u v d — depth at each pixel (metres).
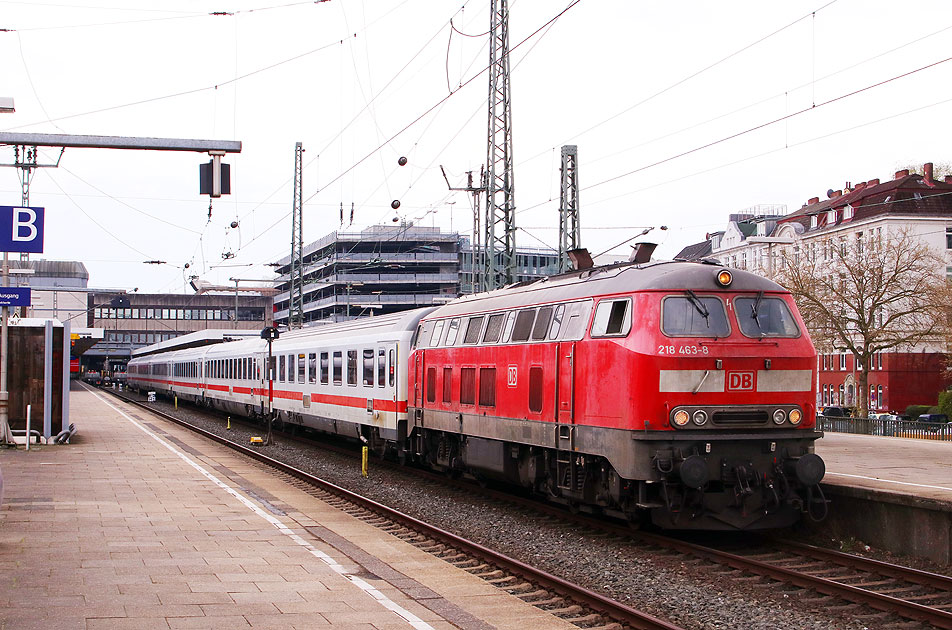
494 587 10.60
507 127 27.78
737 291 13.91
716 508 13.44
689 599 10.70
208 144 20.91
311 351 31.52
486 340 18.36
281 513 15.48
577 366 14.77
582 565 12.58
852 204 67.06
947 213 63.69
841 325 49.38
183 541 12.60
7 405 25.66
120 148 20.66
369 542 13.30
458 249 98.00
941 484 15.45
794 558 13.12
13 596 9.33
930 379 62.88
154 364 71.31
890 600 10.21
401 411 23.38
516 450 17.22
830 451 24.17
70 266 100.19
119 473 20.53
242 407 40.88
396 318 24.78
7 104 20.11
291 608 9.08
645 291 13.67
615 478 13.93
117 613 8.72
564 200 30.00
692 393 13.27
